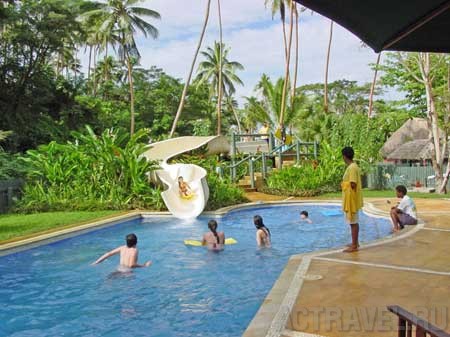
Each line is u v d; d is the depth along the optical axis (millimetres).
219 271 8273
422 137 37781
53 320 5957
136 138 17188
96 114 29953
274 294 5652
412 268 6957
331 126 30953
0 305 6574
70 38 29266
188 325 5625
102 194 16719
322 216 15812
